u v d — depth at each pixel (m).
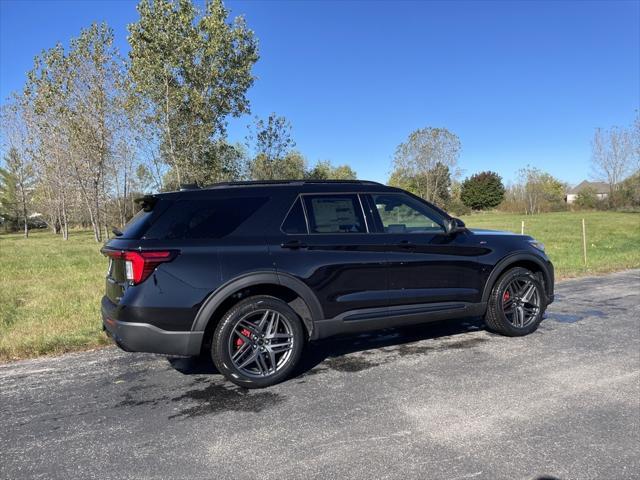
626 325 6.00
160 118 17.81
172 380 4.42
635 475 2.75
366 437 3.24
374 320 4.61
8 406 3.89
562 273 10.36
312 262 4.30
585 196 57.62
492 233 5.54
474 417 3.50
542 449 3.04
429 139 45.28
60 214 39.41
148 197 4.16
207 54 17.02
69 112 23.92
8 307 7.71
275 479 2.78
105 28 23.41
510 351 4.99
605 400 3.75
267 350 4.18
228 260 4.03
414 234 4.86
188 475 2.85
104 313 4.21
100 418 3.64
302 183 4.58
